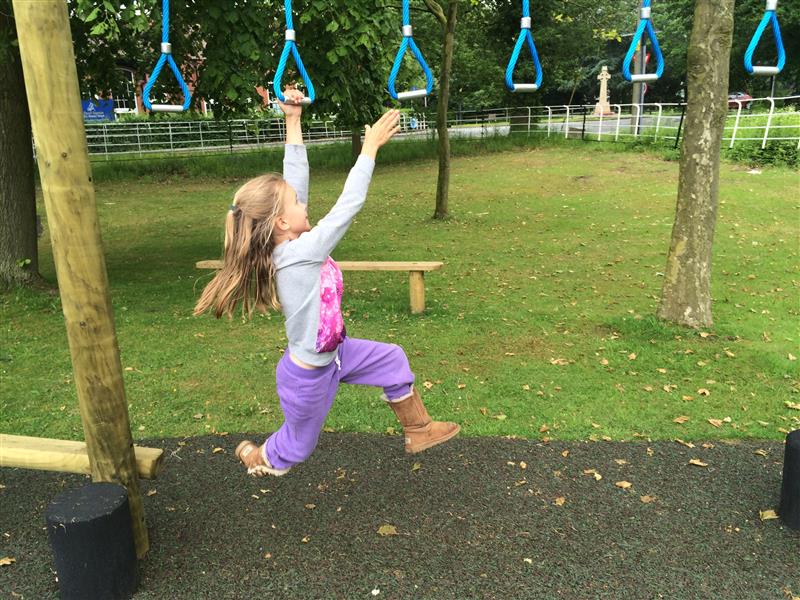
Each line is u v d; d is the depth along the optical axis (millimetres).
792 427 4297
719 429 4273
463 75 24891
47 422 4559
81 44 7887
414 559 2998
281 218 2393
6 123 7652
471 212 13375
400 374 2744
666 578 2836
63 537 2578
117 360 2814
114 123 26281
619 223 11719
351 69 7809
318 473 3797
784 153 16031
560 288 8008
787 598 2701
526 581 2830
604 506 3400
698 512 3332
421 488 3611
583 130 22062
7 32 6664
